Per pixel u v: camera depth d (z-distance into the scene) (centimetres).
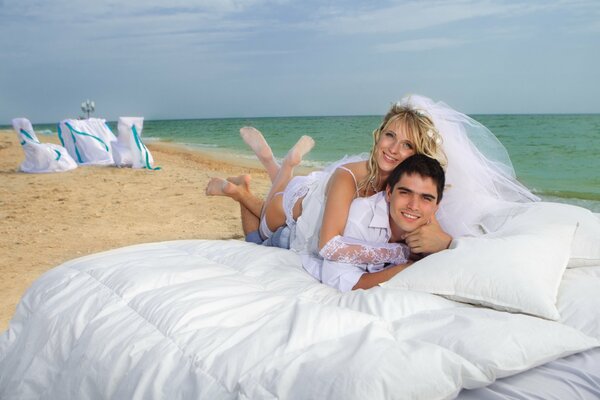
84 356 232
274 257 319
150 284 265
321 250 304
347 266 300
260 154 503
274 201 398
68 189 986
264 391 184
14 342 279
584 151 1531
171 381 205
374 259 304
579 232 290
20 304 288
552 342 208
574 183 1041
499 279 242
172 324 226
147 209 838
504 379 203
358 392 172
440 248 292
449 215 326
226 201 900
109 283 269
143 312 241
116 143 1273
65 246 624
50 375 249
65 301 268
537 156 1480
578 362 214
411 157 300
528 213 312
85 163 1309
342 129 2842
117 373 220
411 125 313
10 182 1055
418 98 343
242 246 338
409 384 178
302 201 361
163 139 2817
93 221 757
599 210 806
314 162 1473
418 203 289
